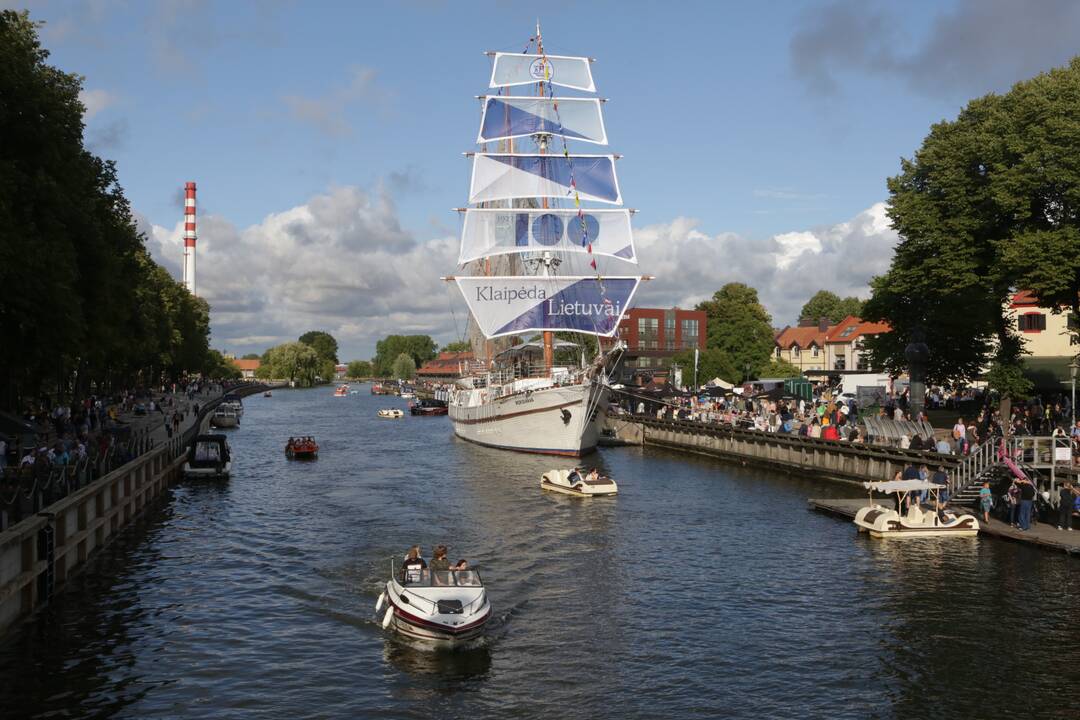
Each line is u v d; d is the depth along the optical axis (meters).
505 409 80.12
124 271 64.25
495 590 31.52
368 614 28.80
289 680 23.30
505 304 79.50
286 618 28.42
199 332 153.25
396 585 27.89
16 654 25.02
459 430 95.50
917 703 21.78
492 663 24.52
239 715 21.19
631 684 23.06
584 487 51.91
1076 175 50.66
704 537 40.09
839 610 28.80
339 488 56.44
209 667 24.17
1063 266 49.81
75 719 20.84
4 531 25.50
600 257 85.75
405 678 23.44
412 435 103.06
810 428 59.81
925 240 59.28
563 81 91.25
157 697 22.19
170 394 133.88
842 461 55.38
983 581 31.45
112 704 21.73
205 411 111.94
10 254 37.84
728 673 23.73
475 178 86.06
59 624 27.77
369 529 42.38
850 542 38.38
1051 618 27.45
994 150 55.16
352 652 25.34
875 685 22.86
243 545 39.00
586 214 85.19
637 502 50.00
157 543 39.50
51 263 41.34
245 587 32.00
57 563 31.34
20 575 26.58
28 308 41.97
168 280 131.25
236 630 27.23
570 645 25.89
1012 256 50.59
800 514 45.50
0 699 21.92
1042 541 35.38
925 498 41.75
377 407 175.88
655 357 151.38
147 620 28.19
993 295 54.81
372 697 22.25
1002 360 57.38
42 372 56.53
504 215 84.50
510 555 36.84
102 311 52.25
